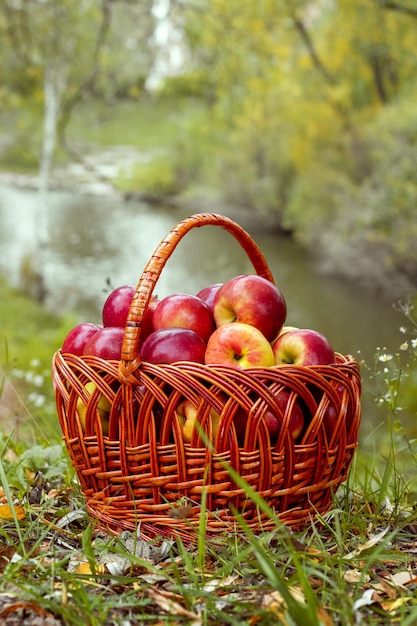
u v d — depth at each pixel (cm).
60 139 1580
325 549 169
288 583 141
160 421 166
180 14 1267
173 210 2577
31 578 152
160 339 171
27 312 1104
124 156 3650
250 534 138
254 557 159
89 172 3347
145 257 1705
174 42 1397
